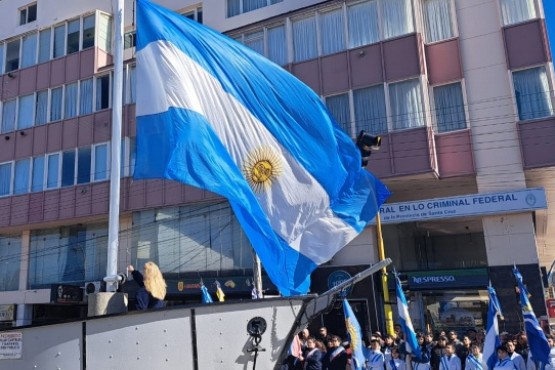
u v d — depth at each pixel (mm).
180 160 5754
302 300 5152
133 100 21875
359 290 17094
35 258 23594
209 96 6227
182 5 23562
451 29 17766
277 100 6586
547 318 14930
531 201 15461
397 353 11797
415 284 16859
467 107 16953
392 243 18734
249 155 6207
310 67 18688
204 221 20250
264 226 6012
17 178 23438
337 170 6625
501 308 15523
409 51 17297
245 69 6555
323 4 18844
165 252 20531
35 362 5031
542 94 16141
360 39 18172
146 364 4855
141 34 6273
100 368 4887
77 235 22938
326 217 6410
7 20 26672
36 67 24344
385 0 18031
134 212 21312
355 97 17859
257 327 4973
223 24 22359
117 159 6215
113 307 5535
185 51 6277
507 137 16297
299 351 11953
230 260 19516
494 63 16891
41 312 23750
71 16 24375
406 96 17156
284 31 19469
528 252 15531
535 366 10133
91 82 22969
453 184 17891
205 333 4902
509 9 16984
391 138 17016
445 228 21891
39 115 23781
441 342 11492
